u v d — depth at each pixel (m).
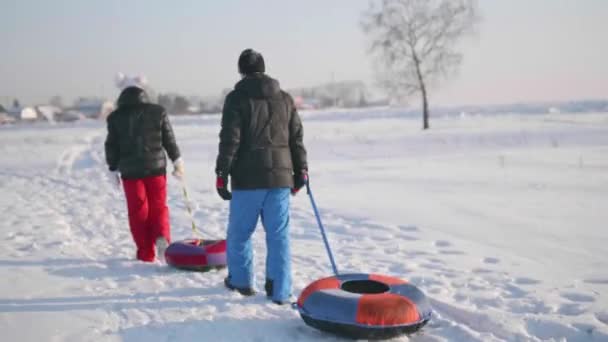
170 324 4.00
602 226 7.29
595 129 26.25
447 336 3.82
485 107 66.56
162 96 111.56
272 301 4.53
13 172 17.59
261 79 4.48
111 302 4.52
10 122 92.19
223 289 4.86
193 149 24.38
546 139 24.05
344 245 6.68
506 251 6.19
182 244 5.53
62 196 11.41
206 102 117.38
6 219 8.42
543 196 9.88
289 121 4.58
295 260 5.98
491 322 4.01
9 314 4.22
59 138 34.47
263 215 4.55
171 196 11.05
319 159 21.03
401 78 37.81
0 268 5.51
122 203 10.31
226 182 4.39
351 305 3.62
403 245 6.61
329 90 129.50
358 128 38.25
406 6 38.34
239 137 4.39
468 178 12.69
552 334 3.86
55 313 4.25
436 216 8.24
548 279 5.09
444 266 5.64
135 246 6.67
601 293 4.65
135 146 5.74
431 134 27.41
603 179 12.02
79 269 5.50
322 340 3.72
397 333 3.61
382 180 12.95
